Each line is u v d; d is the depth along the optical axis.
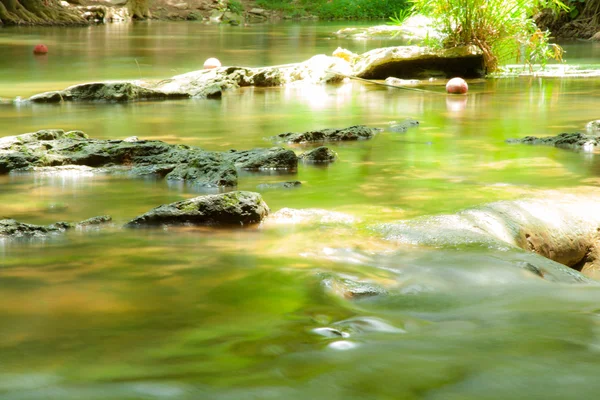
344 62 15.37
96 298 3.26
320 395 2.30
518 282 3.66
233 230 4.46
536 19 26.61
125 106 10.87
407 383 2.41
